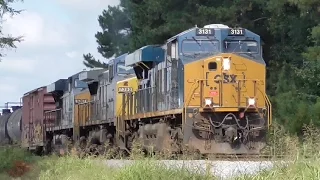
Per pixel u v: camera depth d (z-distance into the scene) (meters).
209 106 58.69
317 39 79.50
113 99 81.50
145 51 69.50
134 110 74.31
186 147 55.16
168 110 61.91
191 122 58.16
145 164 38.38
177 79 60.88
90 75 93.19
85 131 95.94
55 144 106.56
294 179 29.92
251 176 33.19
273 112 85.06
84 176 45.44
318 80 84.12
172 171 37.03
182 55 60.78
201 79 59.41
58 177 50.44
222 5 106.69
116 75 82.06
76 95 98.06
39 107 117.00
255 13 107.06
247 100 59.47
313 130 48.50
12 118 139.00
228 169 38.28
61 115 106.50
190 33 61.38
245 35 61.88
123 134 76.50
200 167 37.47
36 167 61.97
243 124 59.12
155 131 64.44
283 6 94.62
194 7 108.56
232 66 59.97
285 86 86.62
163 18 112.25
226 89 59.47
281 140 44.09
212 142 58.00
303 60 94.25
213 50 61.09
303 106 71.81
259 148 57.50
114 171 41.56
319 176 28.97
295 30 98.62
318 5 75.69
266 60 107.88
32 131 121.38
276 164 33.94
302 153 36.38
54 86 108.75
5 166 62.12
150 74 70.75
